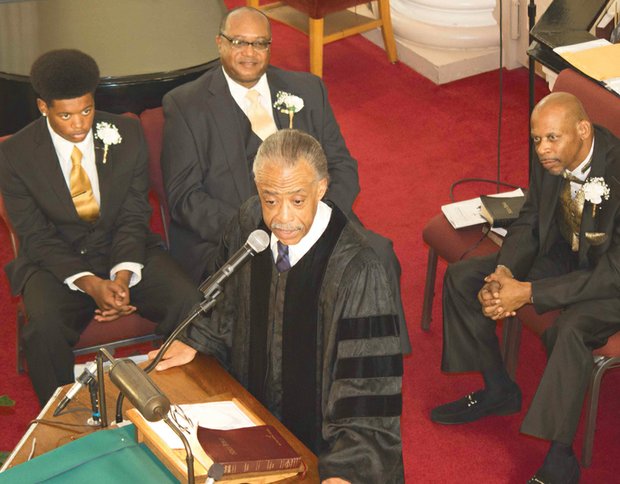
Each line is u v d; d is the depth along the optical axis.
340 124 10.82
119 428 4.19
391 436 4.46
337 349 4.56
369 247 4.60
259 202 4.91
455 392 7.36
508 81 11.37
